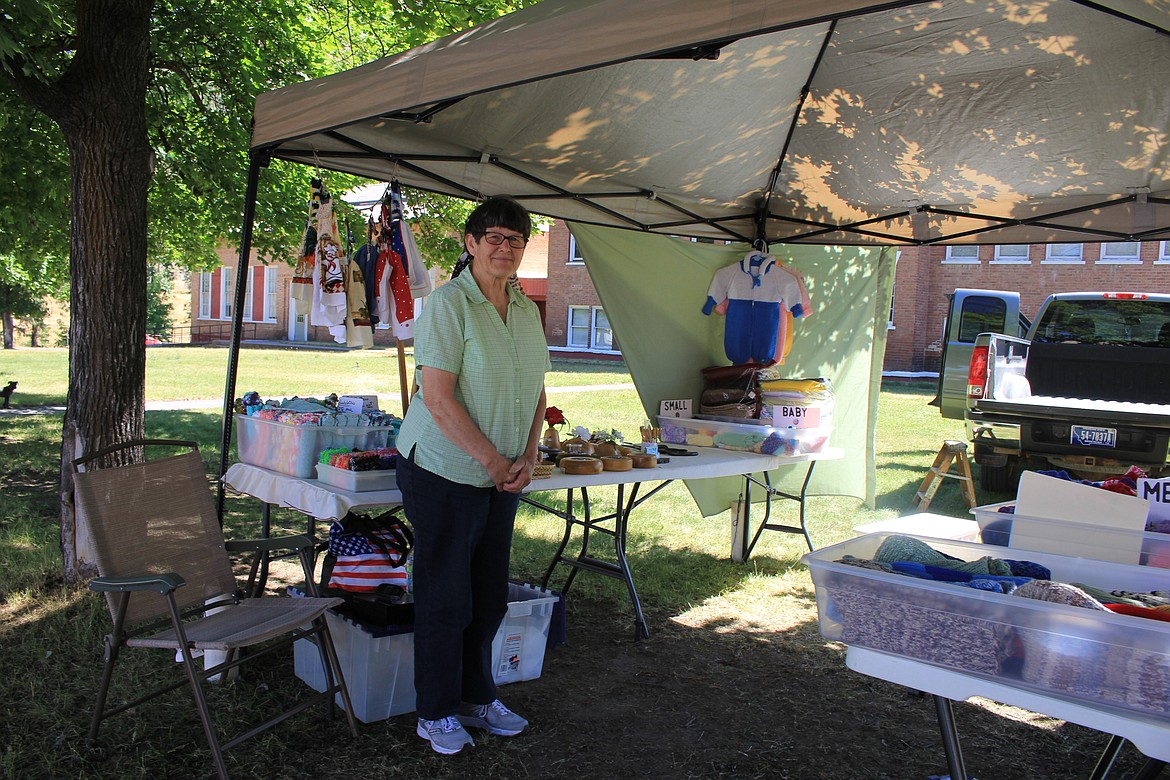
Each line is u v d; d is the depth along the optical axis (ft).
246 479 13.33
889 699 12.56
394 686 11.35
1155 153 15.25
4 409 42.73
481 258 10.32
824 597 7.06
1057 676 6.00
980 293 31.01
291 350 90.07
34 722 10.94
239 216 24.91
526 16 10.14
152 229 27.73
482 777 10.02
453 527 10.23
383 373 62.03
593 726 11.41
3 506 22.22
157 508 11.25
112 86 15.12
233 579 11.75
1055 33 12.34
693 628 15.25
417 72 10.23
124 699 11.66
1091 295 28.89
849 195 18.97
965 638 6.35
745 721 11.71
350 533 12.12
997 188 17.54
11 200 21.65
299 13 24.49
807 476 18.88
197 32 21.71
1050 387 28.76
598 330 80.59
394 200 13.65
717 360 20.84
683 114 14.32
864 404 22.50
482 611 10.91
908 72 14.05
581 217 18.30
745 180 18.29
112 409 15.67
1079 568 7.92
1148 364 27.30
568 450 14.73
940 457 24.14
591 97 13.21
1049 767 10.68
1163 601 7.08
